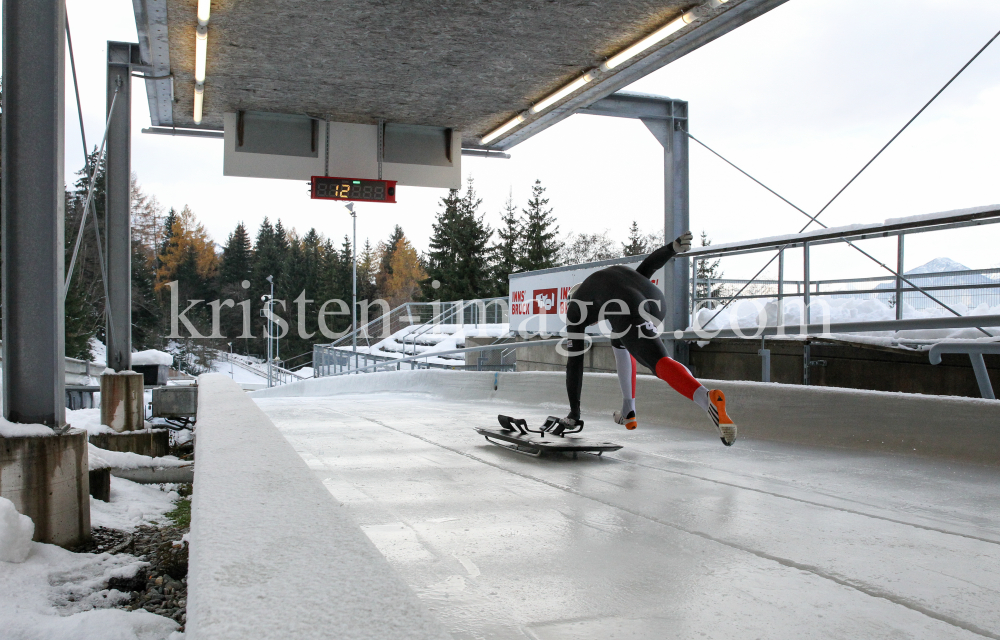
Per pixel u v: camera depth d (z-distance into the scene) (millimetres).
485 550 2385
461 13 9805
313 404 9836
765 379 8930
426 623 886
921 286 8102
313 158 14992
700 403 3732
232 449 2236
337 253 89562
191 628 922
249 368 67812
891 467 4105
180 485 8352
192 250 82438
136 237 72062
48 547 4473
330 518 1394
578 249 78625
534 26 10227
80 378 21094
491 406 9195
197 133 15922
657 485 3598
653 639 1638
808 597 1935
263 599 961
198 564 1108
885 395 4711
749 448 4957
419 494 3357
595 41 10781
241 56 11422
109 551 5062
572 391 4844
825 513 2955
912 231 7250
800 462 4320
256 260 94750
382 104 14070
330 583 1030
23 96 4805
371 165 15414
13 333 4816
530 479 3777
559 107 13422
